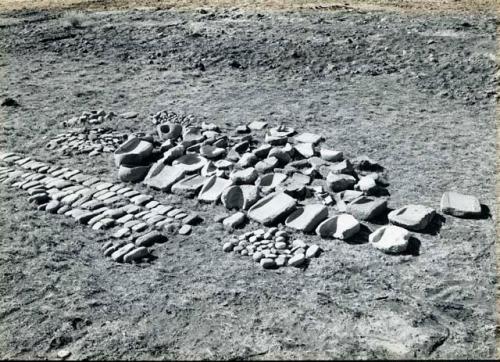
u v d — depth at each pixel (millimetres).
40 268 5863
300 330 4895
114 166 8281
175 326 4992
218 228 6574
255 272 5715
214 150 8328
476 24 13711
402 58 12078
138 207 7020
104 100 10922
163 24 15523
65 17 16984
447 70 11320
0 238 6445
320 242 6199
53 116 10242
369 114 9719
